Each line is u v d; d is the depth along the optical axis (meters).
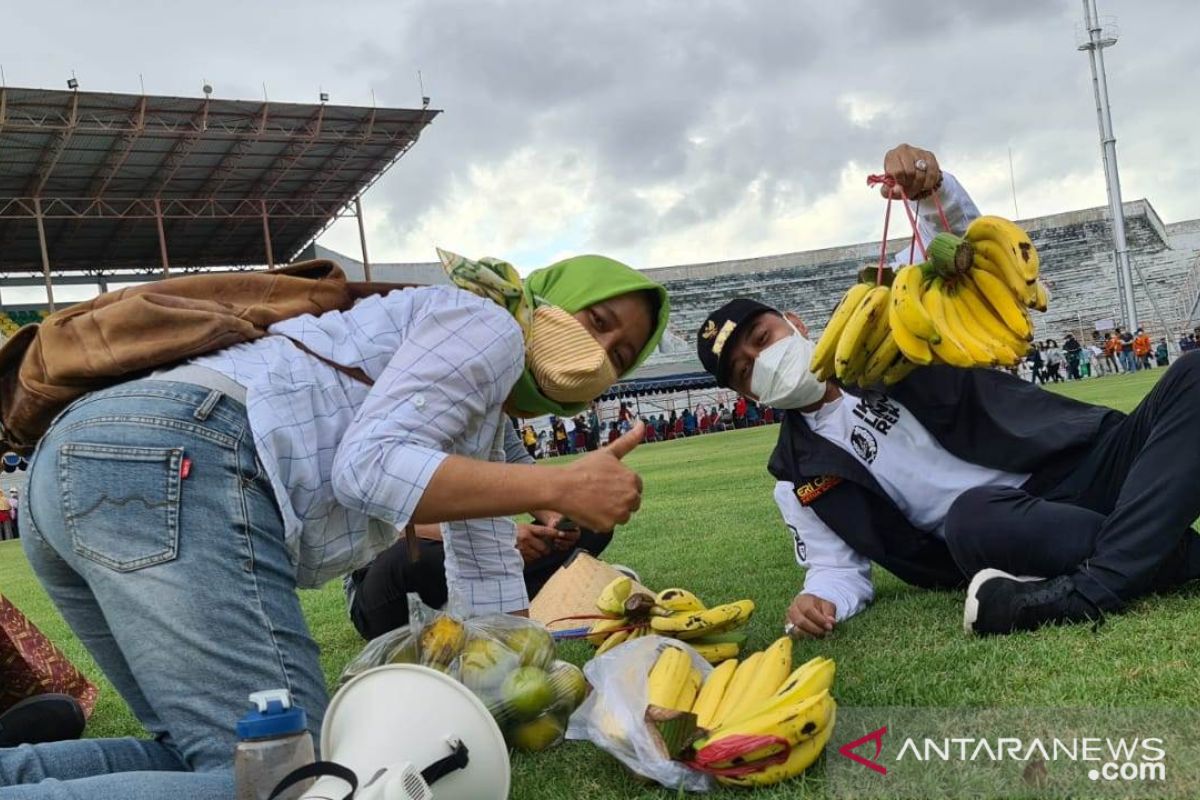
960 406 3.24
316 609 5.21
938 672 2.41
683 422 37.28
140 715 2.23
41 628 5.79
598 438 34.59
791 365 3.21
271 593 1.91
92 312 2.02
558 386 2.23
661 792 1.94
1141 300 49.25
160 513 1.85
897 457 3.31
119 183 37.16
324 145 37.12
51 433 1.95
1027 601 2.64
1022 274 2.36
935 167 2.95
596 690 2.23
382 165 40.00
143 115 31.62
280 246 47.19
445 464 1.88
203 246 45.41
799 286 55.28
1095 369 37.28
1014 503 2.89
